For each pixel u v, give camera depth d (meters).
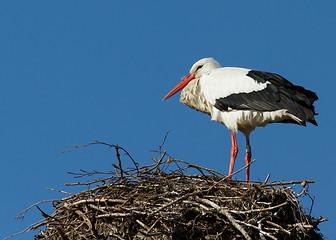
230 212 11.45
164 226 11.34
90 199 12.02
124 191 12.34
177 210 11.49
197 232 11.55
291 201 11.99
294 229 11.95
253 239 11.47
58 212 12.51
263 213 11.60
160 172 12.64
